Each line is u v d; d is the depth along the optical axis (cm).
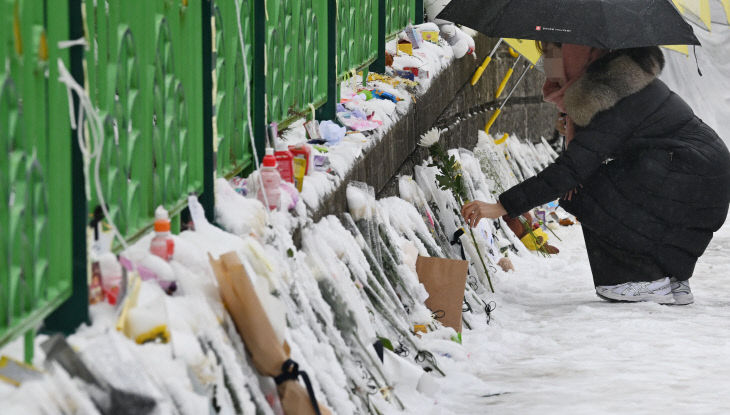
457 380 1288
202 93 1017
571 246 2727
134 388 626
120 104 824
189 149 991
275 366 846
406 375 1206
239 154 1208
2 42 626
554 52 1888
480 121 2927
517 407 1169
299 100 1505
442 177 2019
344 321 1146
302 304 1046
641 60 1822
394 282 1491
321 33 1623
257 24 1234
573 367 1387
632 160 1862
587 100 1814
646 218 1866
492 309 1742
